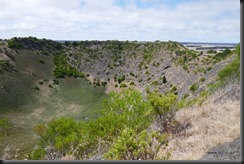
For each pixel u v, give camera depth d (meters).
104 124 18.06
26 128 52.25
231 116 11.60
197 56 73.12
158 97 14.34
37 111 69.06
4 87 74.56
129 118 19.94
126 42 112.25
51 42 111.75
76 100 79.44
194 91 40.62
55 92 82.44
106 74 95.38
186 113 13.46
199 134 11.07
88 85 88.31
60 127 21.11
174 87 60.34
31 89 80.19
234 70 19.97
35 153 19.31
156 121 14.58
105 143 16.34
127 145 9.09
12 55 93.69
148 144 9.40
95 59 104.00
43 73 91.56
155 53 93.06
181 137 11.42
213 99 15.60
